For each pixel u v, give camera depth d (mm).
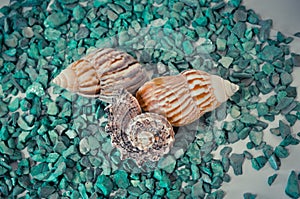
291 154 246
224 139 247
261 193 241
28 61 261
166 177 243
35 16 270
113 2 271
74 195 243
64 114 252
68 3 271
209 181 243
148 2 271
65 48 263
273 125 250
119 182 243
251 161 245
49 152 249
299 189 240
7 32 266
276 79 256
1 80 259
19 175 246
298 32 266
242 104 252
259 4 271
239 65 259
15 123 252
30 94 256
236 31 265
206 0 271
